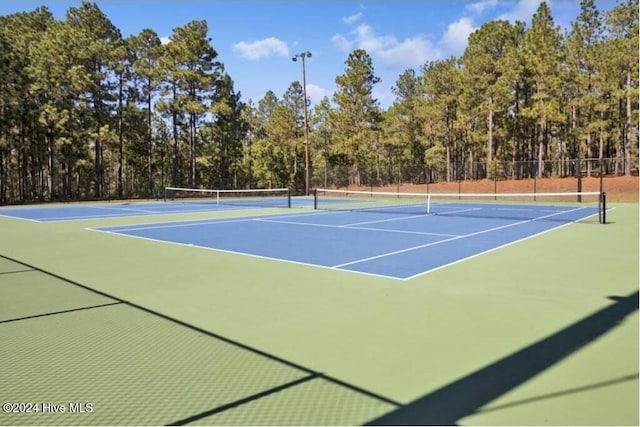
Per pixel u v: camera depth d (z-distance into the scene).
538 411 2.64
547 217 16.09
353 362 3.40
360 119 44.56
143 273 6.70
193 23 38.41
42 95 32.31
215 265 7.28
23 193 33.84
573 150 45.88
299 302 5.09
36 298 5.31
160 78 38.12
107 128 34.41
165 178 48.75
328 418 2.61
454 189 33.88
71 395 2.91
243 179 52.78
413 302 5.05
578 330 4.06
